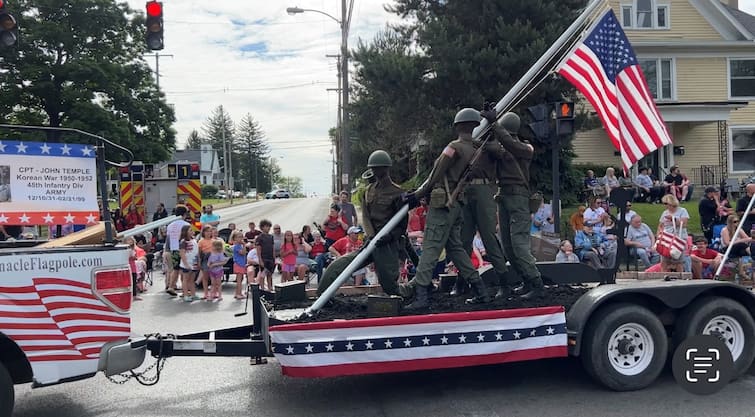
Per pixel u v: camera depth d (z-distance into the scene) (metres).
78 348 4.80
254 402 5.76
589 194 19.52
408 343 5.38
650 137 7.75
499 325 5.59
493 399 5.70
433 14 19.47
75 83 29.53
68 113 29.41
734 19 26.78
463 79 17.81
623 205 7.17
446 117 17.97
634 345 5.88
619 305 5.85
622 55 7.85
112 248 4.99
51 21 29.28
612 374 5.75
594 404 5.51
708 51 26.78
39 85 28.22
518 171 6.42
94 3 29.91
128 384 6.42
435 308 6.00
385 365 5.33
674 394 5.77
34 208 4.91
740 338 6.13
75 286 4.80
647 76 26.88
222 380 6.49
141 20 31.81
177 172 21.58
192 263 11.98
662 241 9.85
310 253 13.79
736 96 27.11
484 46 18.11
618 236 7.19
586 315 5.67
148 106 32.59
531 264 6.37
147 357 7.53
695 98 26.89
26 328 4.61
